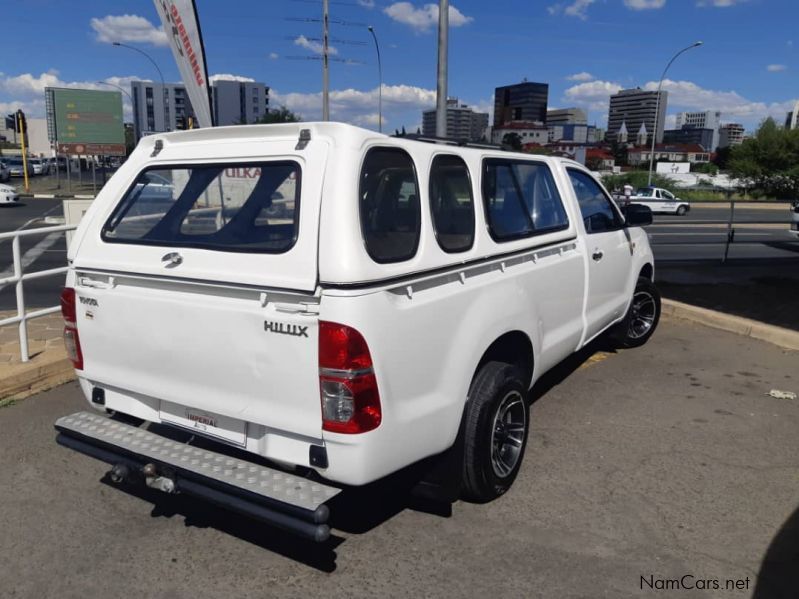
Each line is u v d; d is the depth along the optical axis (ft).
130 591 10.28
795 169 190.29
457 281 11.46
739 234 75.92
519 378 12.69
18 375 17.63
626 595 10.16
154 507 12.73
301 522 9.41
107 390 12.04
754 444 15.38
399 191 10.51
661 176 206.90
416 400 10.36
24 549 11.32
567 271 15.81
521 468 14.11
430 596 10.15
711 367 21.03
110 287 11.41
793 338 23.22
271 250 9.86
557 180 16.53
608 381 19.67
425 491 11.84
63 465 14.28
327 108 89.97
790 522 12.15
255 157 10.62
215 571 10.77
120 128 149.89
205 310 10.16
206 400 10.53
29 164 201.36
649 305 23.12
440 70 30.63
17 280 17.99
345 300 9.10
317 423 9.48
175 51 30.04
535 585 10.39
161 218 11.42
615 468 14.15
